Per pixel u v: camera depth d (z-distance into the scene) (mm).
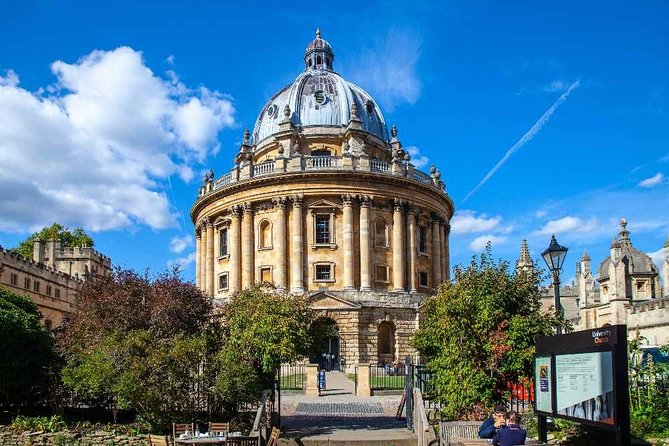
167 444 21406
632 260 65188
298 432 27250
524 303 25703
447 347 25234
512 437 15938
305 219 64125
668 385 21266
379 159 71188
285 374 55969
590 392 14945
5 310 30625
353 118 69438
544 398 17719
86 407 32438
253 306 29062
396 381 47531
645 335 51031
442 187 74562
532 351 23797
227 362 26641
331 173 63250
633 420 19609
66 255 94438
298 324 28531
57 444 24828
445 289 26641
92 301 38750
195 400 26906
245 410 29625
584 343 15297
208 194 69688
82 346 32906
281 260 62906
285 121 69062
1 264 63188
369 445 24828
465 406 24344
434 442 20562
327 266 63438
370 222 64438
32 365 30859
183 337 28922
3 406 31297
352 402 38000
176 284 39281
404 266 65625
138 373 25438
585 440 19000
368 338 60344
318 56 81062
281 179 63906
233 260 65938
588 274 70750
